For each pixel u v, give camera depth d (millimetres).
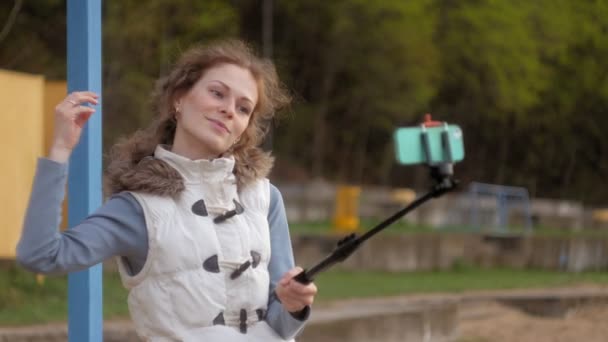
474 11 30875
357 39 30250
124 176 3066
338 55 30969
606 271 21312
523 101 32031
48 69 18047
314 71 32219
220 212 3100
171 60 3406
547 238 21125
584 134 37156
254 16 31531
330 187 28094
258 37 31609
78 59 4172
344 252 2982
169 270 3016
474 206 25062
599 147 37375
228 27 22453
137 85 17141
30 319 9508
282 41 31969
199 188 3098
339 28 29406
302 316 3096
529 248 20953
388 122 32594
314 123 32312
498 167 37656
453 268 19562
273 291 3248
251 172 3227
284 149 32750
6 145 10156
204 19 20609
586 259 21500
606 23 33000
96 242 2947
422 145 2986
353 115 32875
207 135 3129
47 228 2795
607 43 33406
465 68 32500
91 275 4086
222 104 3145
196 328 3020
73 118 2861
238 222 3115
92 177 4125
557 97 35188
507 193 26219
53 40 18641
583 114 36406
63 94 11906
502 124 36625
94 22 4199
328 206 24766
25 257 2799
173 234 3016
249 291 3092
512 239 20875
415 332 10586
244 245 3102
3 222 10148
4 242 10164
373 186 34469
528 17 31859
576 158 37656
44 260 2812
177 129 3227
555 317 12992
